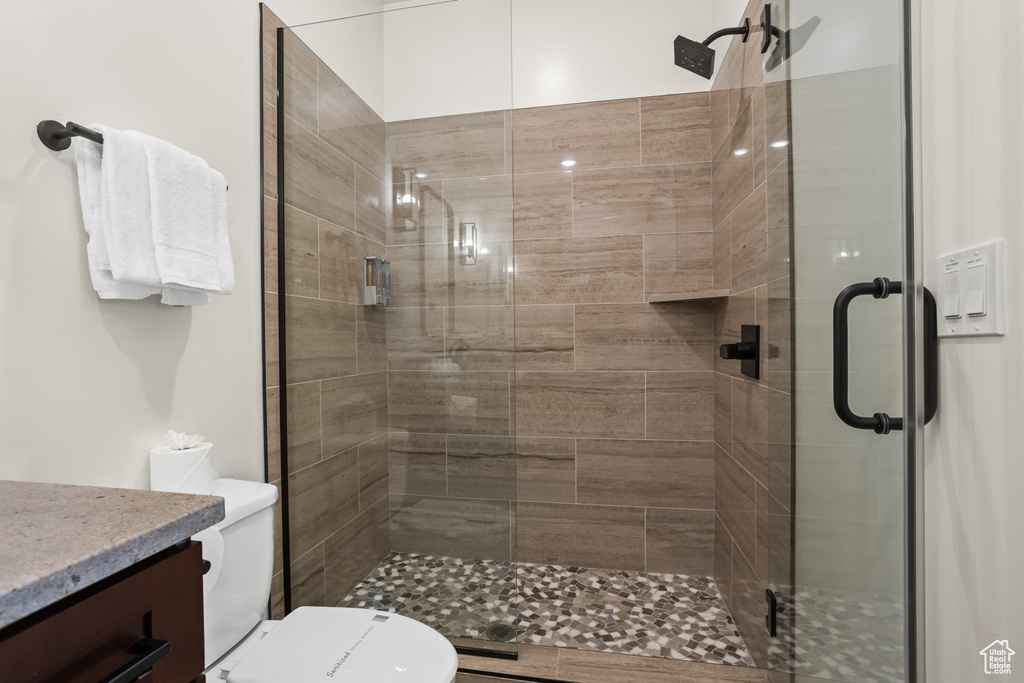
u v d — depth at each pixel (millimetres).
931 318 738
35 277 898
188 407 1247
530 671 1534
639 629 1767
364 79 1657
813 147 1054
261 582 1164
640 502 2199
